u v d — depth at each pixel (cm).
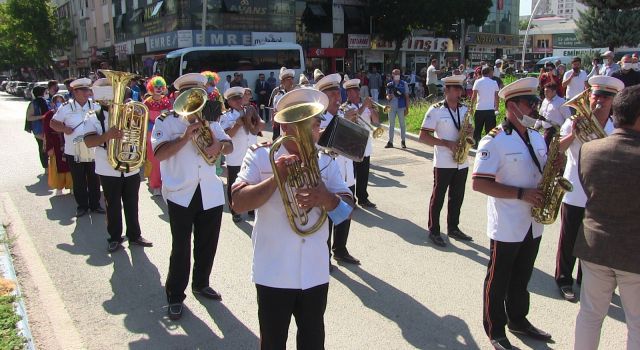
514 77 1822
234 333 416
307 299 290
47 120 840
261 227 290
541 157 374
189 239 445
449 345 395
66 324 431
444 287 495
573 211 458
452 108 605
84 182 749
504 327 389
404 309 452
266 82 2209
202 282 477
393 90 1225
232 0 3262
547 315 440
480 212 738
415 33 4328
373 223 695
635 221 273
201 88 442
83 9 5416
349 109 687
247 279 518
